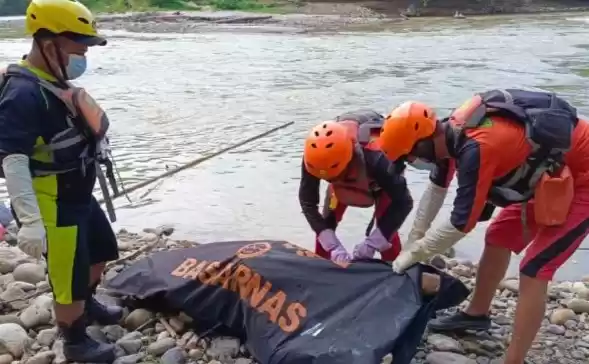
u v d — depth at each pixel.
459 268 6.21
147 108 15.04
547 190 3.89
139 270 5.07
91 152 4.19
